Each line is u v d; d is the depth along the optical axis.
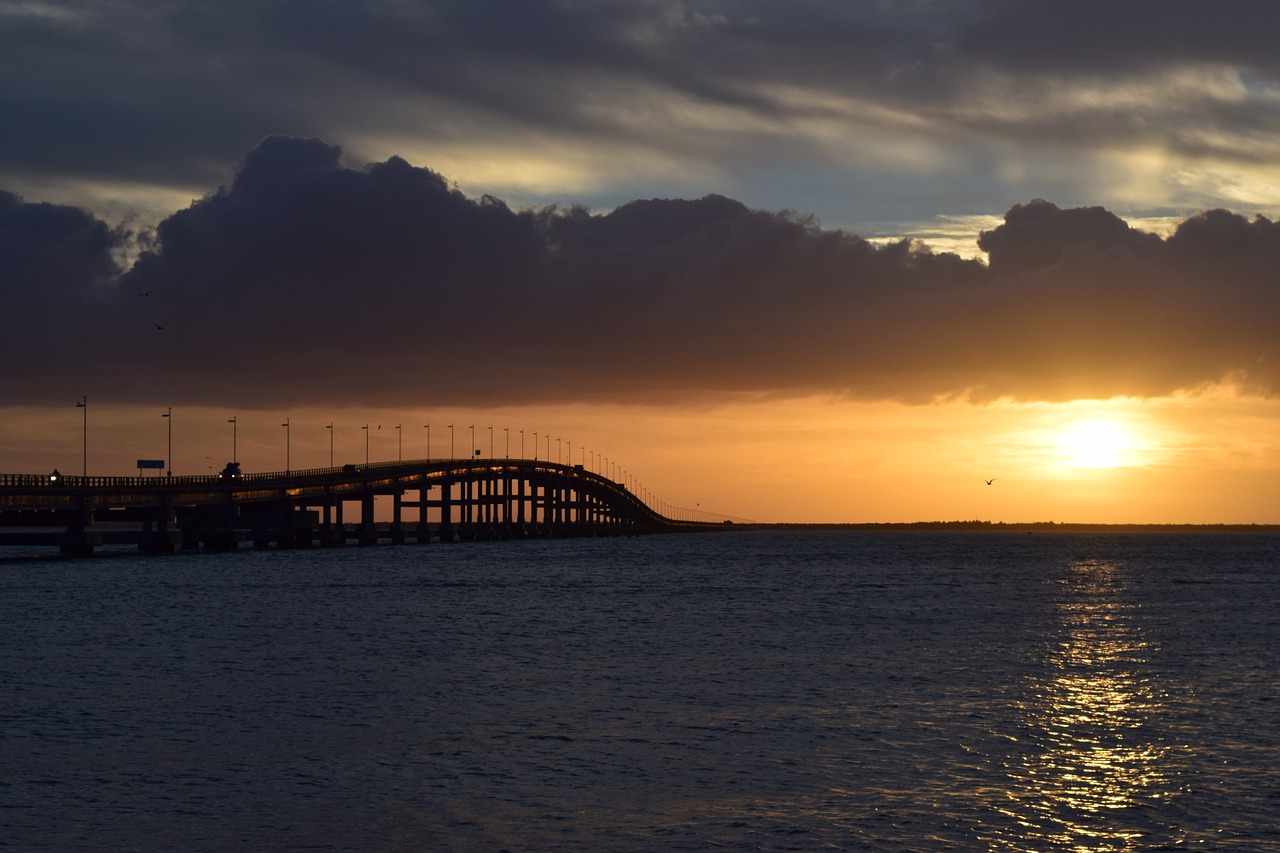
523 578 142.12
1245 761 41.56
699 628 83.19
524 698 52.81
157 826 34.12
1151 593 123.56
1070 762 41.31
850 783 38.56
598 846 32.78
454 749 42.81
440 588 121.62
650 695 53.69
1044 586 134.38
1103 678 59.91
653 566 180.25
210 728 46.16
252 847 32.53
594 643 73.50
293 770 39.91
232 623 83.69
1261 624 89.00
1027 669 62.94
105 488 169.25
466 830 33.97
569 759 41.50
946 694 54.38
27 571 142.62
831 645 73.06
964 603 108.12
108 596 105.81
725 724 47.16
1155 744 44.06
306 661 64.38
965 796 37.19
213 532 196.25
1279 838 33.50
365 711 49.72
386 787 37.97
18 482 151.00
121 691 54.22
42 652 67.19
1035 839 33.34
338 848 32.53
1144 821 34.88
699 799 36.81
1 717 47.94
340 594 111.25
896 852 32.38
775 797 37.00
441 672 60.56
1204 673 62.03
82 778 38.81
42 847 32.41
